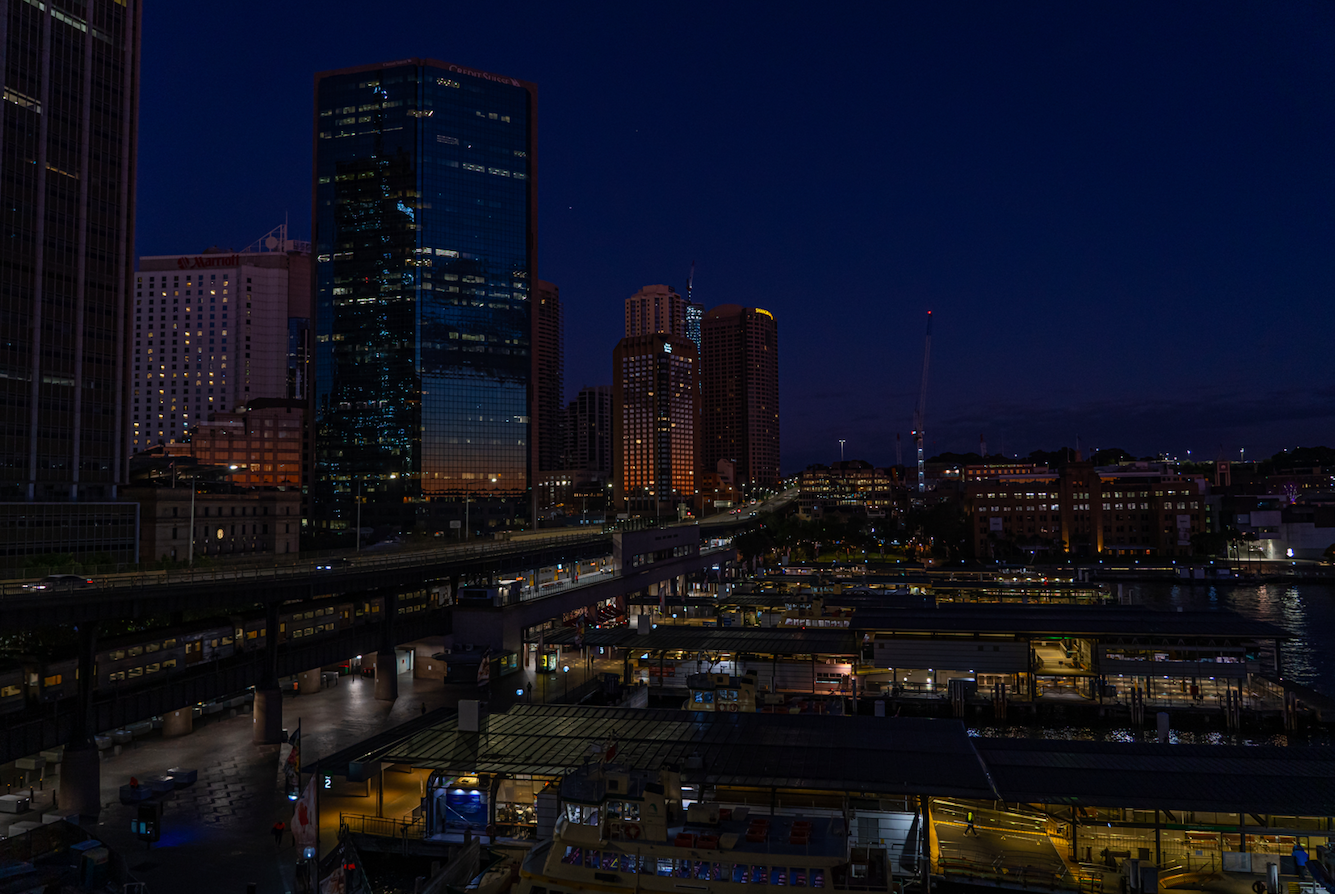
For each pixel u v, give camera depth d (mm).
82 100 170125
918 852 48875
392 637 97250
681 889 40969
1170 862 50406
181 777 64250
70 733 61719
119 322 175625
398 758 55219
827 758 53375
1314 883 47500
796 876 40406
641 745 56406
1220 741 88875
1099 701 96062
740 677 94938
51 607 59875
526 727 61250
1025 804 55531
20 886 47562
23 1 159625
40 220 160500
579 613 141125
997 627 102000
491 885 46062
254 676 79875
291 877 48875
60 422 162250
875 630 102562
